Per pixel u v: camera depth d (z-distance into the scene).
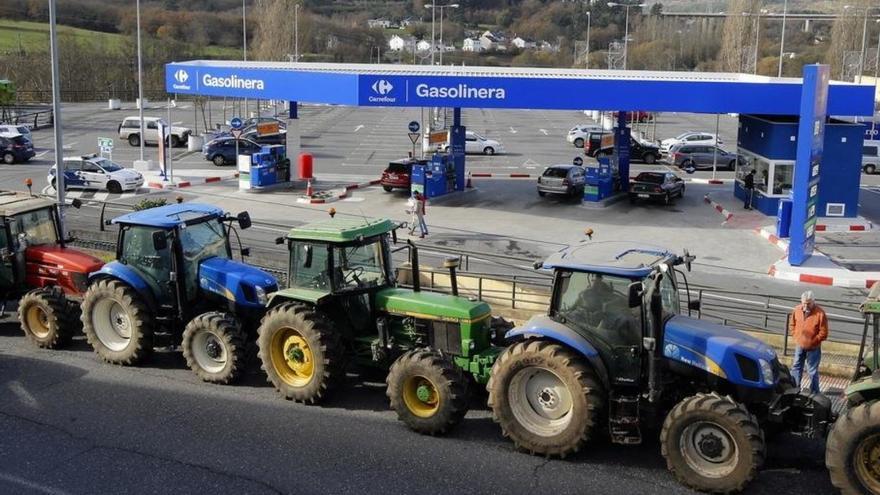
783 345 15.34
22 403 12.44
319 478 10.14
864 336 10.12
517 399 10.84
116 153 45.12
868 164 42.94
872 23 81.38
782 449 10.93
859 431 9.16
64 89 71.50
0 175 37.09
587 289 10.59
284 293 12.50
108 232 22.34
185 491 9.82
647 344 10.11
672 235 27.20
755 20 72.88
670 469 9.98
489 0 157.75
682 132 62.16
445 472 10.30
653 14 131.62
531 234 27.20
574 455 10.79
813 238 23.84
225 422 11.79
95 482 10.05
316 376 12.15
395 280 13.44
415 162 34.22
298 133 36.16
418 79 28.80
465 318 11.80
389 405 12.47
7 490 9.83
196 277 14.09
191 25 104.56
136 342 13.76
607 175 32.84
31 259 15.88
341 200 32.72
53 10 21.09
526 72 34.97
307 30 96.38
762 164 30.53
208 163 42.38
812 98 21.98
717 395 9.79
